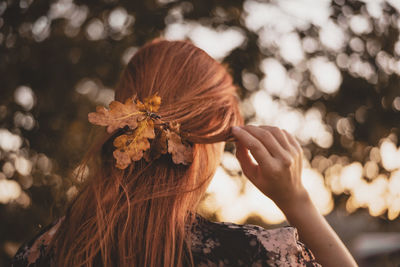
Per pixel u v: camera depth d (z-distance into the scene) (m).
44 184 2.26
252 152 0.83
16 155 2.35
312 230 0.87
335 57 2.58
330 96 2.56
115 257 0.77
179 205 0.80
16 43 2.43
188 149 0.78
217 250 0.74
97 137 0.88
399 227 2.63
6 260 2.16
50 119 2.37
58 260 0.82
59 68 2.41
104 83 2.55
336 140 2.57
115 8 2.53
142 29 2.50
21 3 2.40
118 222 0.79
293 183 0.86
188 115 0.81
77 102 2.46
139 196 0.80
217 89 0.86
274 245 0.73
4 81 2.37
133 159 0.77
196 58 0.88
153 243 0.76
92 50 2.50
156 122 0.79
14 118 2.37
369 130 2.48
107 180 0.83
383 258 4.34
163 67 0.87
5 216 2.22
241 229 0.76
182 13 2.53
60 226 0.87
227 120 0.84
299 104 2.59
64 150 2.29
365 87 2.49
